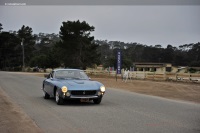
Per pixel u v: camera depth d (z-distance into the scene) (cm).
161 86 2464
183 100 1483
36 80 2994
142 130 714
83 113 959
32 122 808
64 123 796
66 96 1106
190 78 3216
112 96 1551
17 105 1141
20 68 9219
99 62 6806
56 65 8331
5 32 10756
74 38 6544
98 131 703
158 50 12450
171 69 7650
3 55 10644
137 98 1469
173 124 791
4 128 729
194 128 743
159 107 1130
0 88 1948
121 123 798
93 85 1154
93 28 6631
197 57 11575
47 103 1209
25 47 11306
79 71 1307
